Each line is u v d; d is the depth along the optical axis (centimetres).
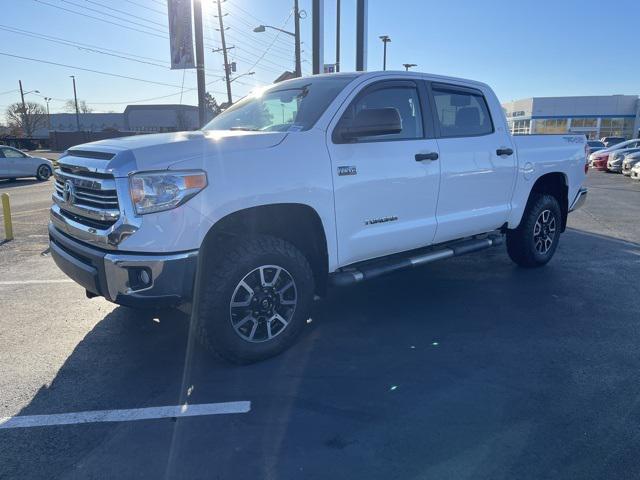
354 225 407
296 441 286
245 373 365
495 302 512
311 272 396
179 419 310
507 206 549
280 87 474
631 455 272
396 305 505
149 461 271
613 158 2362
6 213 859
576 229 916
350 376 360
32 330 450
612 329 442
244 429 298
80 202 366
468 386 345
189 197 324
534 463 265
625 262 668
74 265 360
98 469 265
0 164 2100
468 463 266
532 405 321
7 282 601
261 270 365
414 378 356
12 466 268
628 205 1251
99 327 456
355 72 446
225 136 356
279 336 384
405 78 451
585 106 5250
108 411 320
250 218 369
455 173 476
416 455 272
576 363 378
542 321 461
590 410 314
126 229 321
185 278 329
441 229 475
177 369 374
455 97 498
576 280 584
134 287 329
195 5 1485
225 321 353
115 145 354
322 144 384
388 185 421
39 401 332
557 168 602
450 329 443
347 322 461
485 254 720
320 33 1445
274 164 357
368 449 278
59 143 5944
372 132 380
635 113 5188
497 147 523
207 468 265
